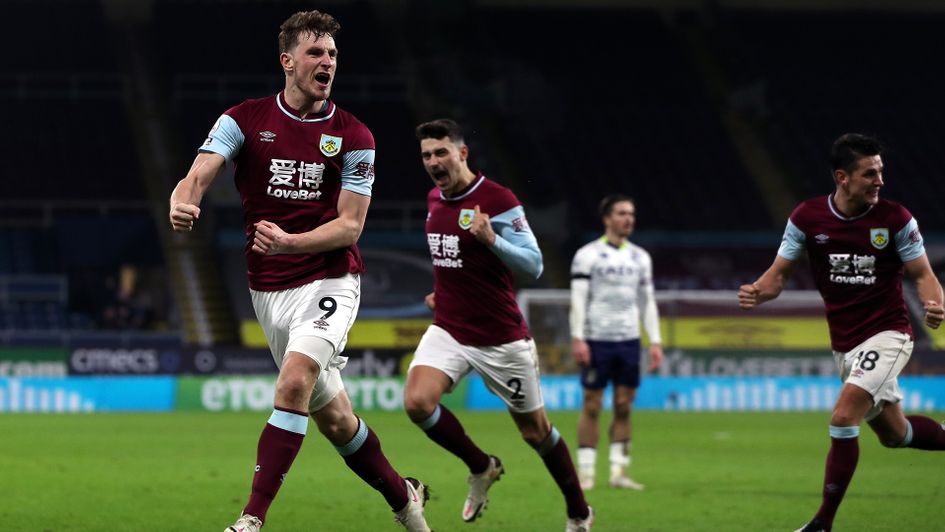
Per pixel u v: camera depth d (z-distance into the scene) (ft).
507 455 80.38
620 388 62.64
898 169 214.28
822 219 41.78
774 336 167.32
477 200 41.73
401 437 97.71
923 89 233.76
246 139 33.09
